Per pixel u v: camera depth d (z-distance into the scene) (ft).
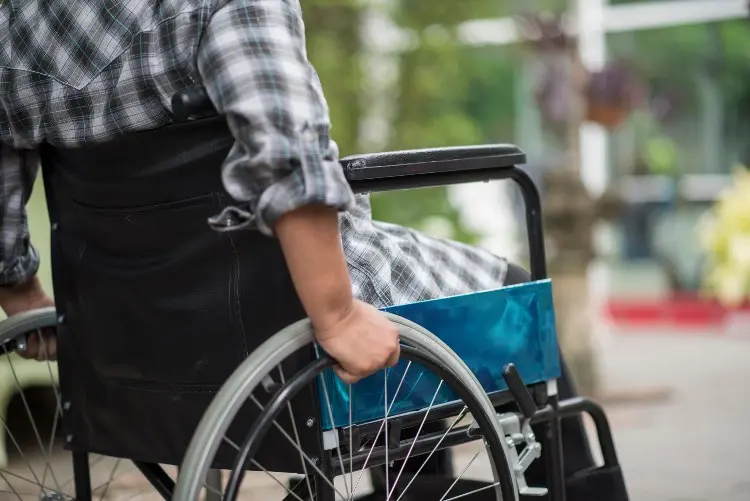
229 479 6.93
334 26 25.67
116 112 7.60
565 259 24.40
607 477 10.02
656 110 32.14
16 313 9.50
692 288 38.45
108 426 8.58
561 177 24.47
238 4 7.04
